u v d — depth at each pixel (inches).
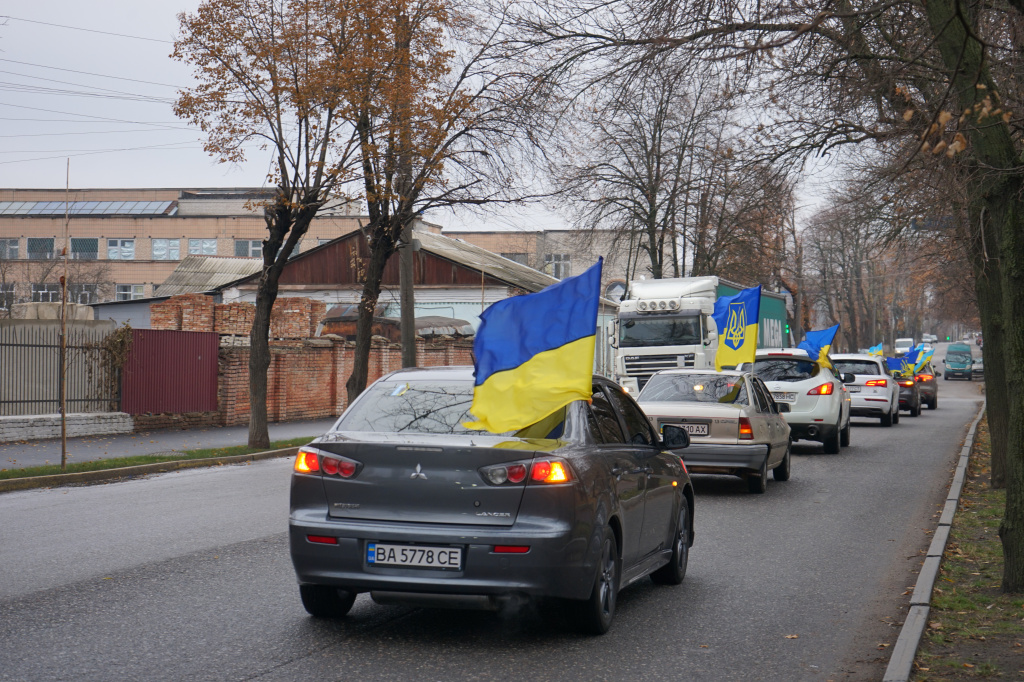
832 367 864.3
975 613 268.8
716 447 534.3
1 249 3513.8
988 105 233.8
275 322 1398.9
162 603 275.9
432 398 255.0
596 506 239.9
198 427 1013.2
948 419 1333.7
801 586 316.2
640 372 1111.6
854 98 406.6
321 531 235.3
